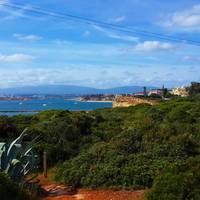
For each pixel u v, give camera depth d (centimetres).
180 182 971
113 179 1479
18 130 2222
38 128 2377
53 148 2056
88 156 1698
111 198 1348
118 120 3356
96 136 2425
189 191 955
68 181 1565
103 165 1595
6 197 1127
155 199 993
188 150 1716
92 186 1490
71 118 2733
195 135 2005
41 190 1442
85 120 2789
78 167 1630
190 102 4744
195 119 2917
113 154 1672
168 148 1684
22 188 1256
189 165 1046
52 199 1368
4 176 1195
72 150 2152
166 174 1025
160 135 1803
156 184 1016
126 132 1856
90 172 1553
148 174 1450
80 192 1467
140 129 1864
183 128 2084
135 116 3544
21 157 1425
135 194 1369
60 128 2361
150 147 1723
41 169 1895
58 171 1692
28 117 3256
